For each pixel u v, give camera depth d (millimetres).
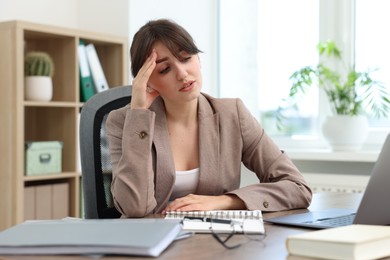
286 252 998
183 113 1732
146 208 1512
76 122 3127
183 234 1124
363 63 3266
